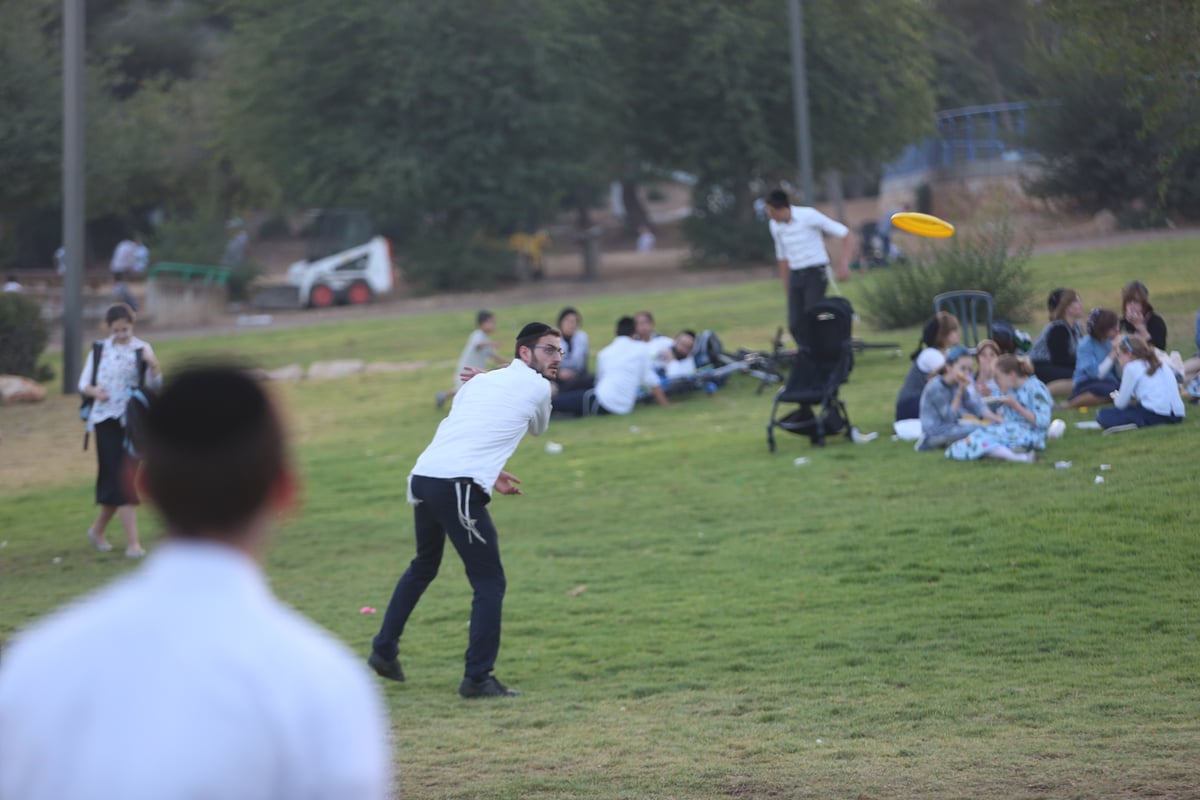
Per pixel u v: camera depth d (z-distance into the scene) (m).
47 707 2.15
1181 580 11.14
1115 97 51.12
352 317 52.72
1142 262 37.66
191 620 2.22
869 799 6.72
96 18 80.69
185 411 2.36
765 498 16.16
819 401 18.64
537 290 58.97
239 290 62.06
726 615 11.55
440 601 12.95
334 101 58.34
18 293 36.91
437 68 56.44
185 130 71.88
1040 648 9.78
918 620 10.80
